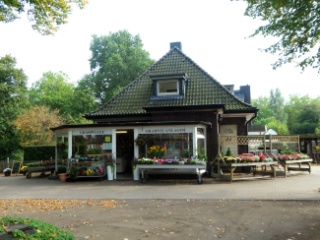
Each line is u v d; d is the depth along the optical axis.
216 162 15.77
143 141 15.25
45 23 10.48
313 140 30.44
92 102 42.59
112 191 12.05
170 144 15.11
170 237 6.00
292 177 15.52
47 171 20.06
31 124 28.86
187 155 14.75
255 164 14.73
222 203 9.23
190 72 20.55
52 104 46.53
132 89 20.70
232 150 18.41
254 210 8.18
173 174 15.16
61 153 17.58
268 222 6.95
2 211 8.72
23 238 3.54
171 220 7.31
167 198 10.26
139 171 15.39
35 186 14.37
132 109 19.11
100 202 9.79
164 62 21.78
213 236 6.02
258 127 39.16
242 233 6.18
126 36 42.94
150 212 8.22
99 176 15.63
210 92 19.03
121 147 19.36
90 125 15.96
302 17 8.67
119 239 5.91
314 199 9.45
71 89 56.19
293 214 7.64
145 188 12.70
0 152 30.17
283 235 5.98
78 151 16.17
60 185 14.45
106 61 41.12
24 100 35.72
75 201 10.06
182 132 15.05
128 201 9.89
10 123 29.91
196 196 10.52
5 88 30.33
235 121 18.72
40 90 56.53
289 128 73.75
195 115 17.45
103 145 15.98
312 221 6.96
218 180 14.78
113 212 8.31
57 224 7.12
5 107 30.75
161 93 19.38
